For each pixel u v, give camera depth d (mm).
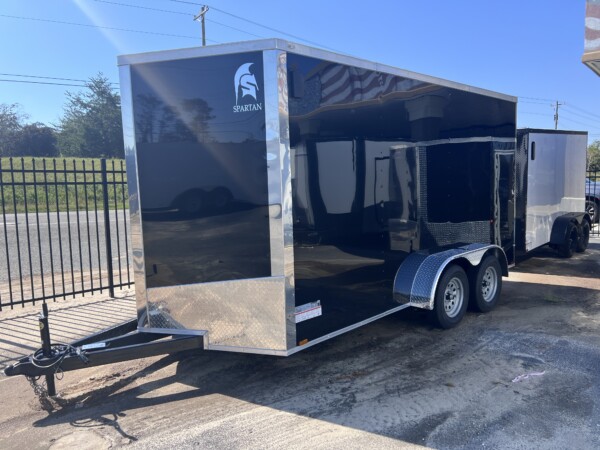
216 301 3832
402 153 4754
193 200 3795
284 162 3543
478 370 4281
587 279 7938
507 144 6688
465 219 5844
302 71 3650
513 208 6961
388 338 5125
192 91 3705
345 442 3150
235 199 3686
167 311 3988
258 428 3346
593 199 13328
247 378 4180
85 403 3775
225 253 3760
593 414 3486
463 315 5547
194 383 4102
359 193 4258
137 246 4000
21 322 5680
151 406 3705
